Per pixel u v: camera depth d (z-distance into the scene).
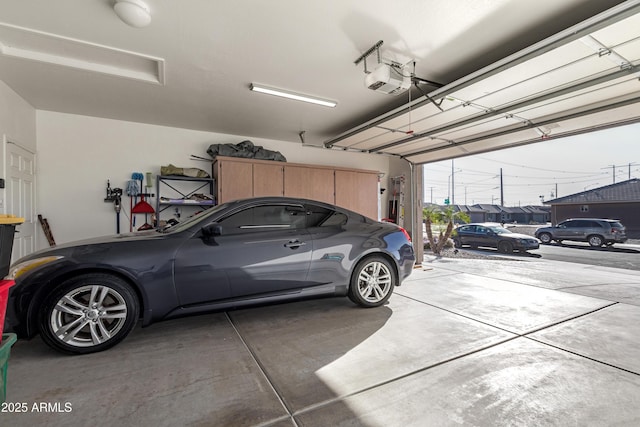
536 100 3.64
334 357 2.11
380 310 3.21
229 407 1.54
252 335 2.52
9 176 3.77
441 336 2.48
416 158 7.08
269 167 5.71
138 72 3.62
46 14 2.47
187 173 5.33
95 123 5.02
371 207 6.82
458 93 3.52
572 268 6.11
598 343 2.33
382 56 3.15
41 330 2.04
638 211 10.26
